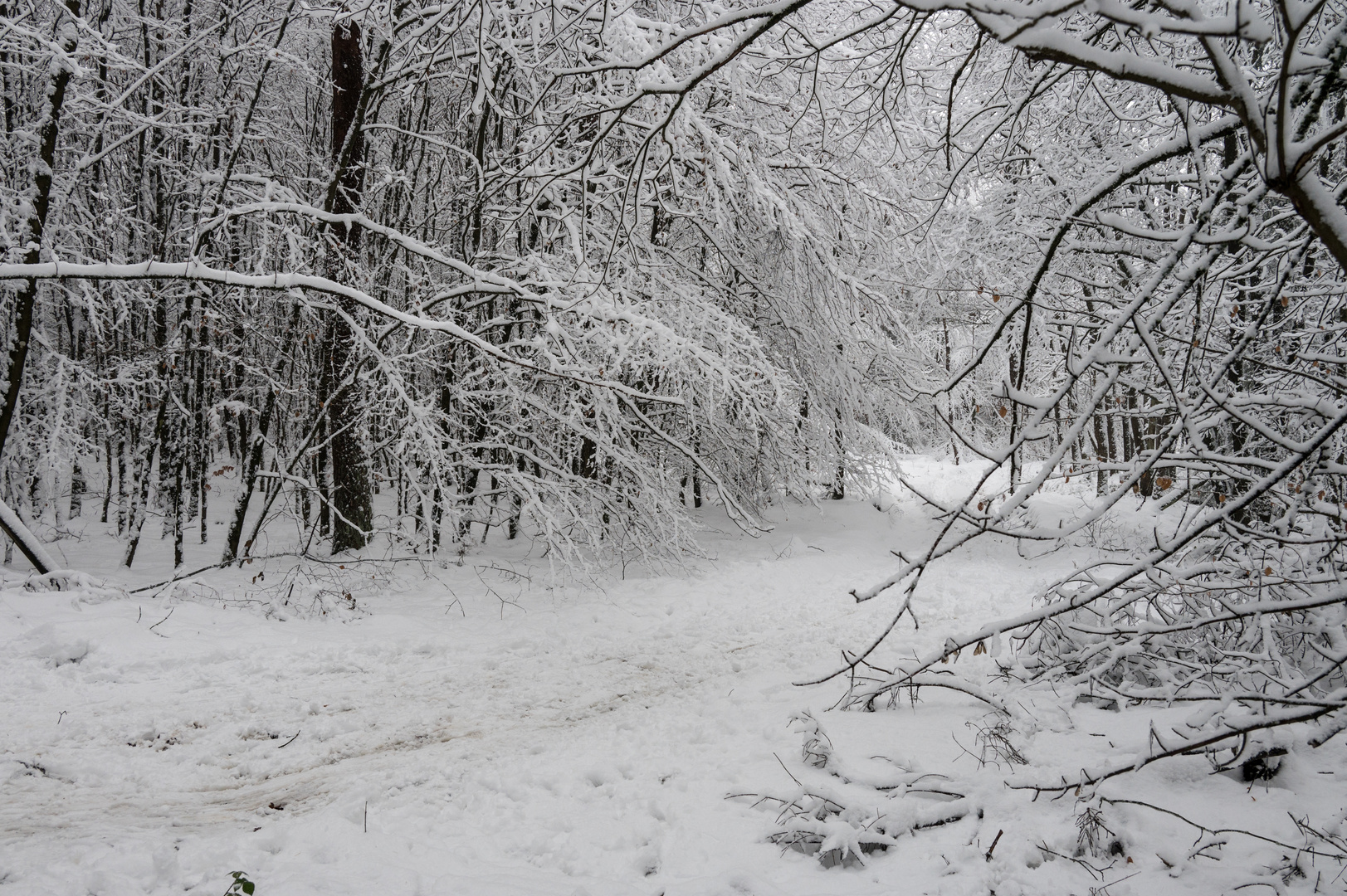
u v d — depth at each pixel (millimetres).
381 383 12914
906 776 4758
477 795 5227
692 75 3816
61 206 11492
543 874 4125
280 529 17641
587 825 4695
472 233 13836
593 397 12516
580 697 7422
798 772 5156
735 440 15805
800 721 6094
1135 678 6059
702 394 13172
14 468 13211
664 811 4773
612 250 5066
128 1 13531
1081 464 4715
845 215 14914
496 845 4512
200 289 11930
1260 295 6488
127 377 13367
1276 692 4824
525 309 13953
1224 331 5973
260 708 6926
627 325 11531
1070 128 10812
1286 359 5453
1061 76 4750
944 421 4188
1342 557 5289
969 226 14555
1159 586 5215
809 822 4316
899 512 17844
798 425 16344
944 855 3992
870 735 5602
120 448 17094
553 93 11883
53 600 8867
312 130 17516
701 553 13289
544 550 14227
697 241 15656
